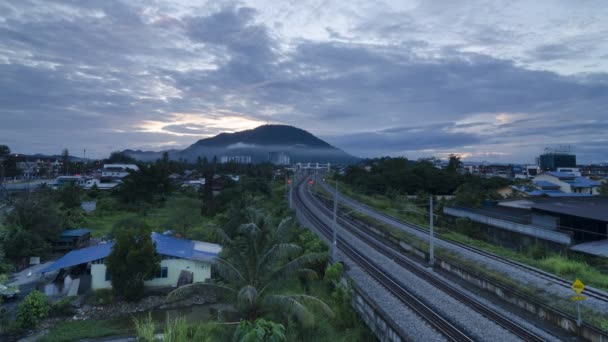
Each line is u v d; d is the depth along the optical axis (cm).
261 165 19188
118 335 2356
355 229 5019
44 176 13888
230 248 2195
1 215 5103
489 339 1802
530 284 2420
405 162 10169
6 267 3469
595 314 1891
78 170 15850
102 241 4450
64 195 6412
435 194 7794
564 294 2209
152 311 2759
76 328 2438
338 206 6881
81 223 5531
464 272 2828
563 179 7081
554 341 1797
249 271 2120
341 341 2025
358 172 11312
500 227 4200
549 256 3256
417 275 2914
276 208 6097
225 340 1855
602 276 2586
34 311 2462
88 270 3284
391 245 4141
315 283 3064
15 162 12019
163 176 7788
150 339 1695
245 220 4044
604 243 3138
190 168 18338
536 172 12144
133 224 4366
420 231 4512
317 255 2189
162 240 3709
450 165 9538
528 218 4216
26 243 3769
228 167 15688
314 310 2391
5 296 2822
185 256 3266
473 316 2075
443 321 1973
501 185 7194
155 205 7312
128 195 7306
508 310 2217
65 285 3091
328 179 14038
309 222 5341
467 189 6003
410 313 2112
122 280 2845
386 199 7500
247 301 1953
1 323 2380
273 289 2164
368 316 2117
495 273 2705
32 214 4138
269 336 1672
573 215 3472
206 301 2938
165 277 3212
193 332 1862
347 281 2591
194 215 4881
